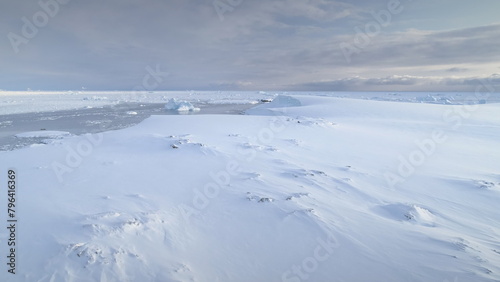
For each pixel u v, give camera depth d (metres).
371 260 4.73
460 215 7.12
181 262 4.53
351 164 11.30
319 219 6.01
